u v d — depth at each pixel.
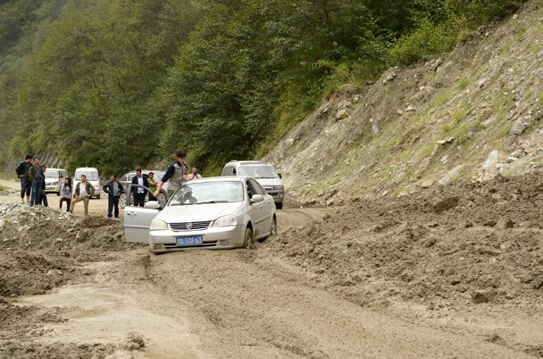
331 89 32.28
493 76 19.45
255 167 24.20
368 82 30.45
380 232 10.59
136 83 66.25
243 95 38.81
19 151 101.94
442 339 5.89
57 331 6.45
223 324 6.69
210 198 12.48
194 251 11.19
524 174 12.48
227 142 41.47
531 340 5.79
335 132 29.20
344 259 9.46
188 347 5.83
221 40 42.50
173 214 11.85
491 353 5.45
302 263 9.83
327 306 7.22
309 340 5.88
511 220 9.41
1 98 130.38
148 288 8.84
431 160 18.39
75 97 73.81
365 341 5.83
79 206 31.80
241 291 8.14
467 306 6.99
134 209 13.28
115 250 13.33
